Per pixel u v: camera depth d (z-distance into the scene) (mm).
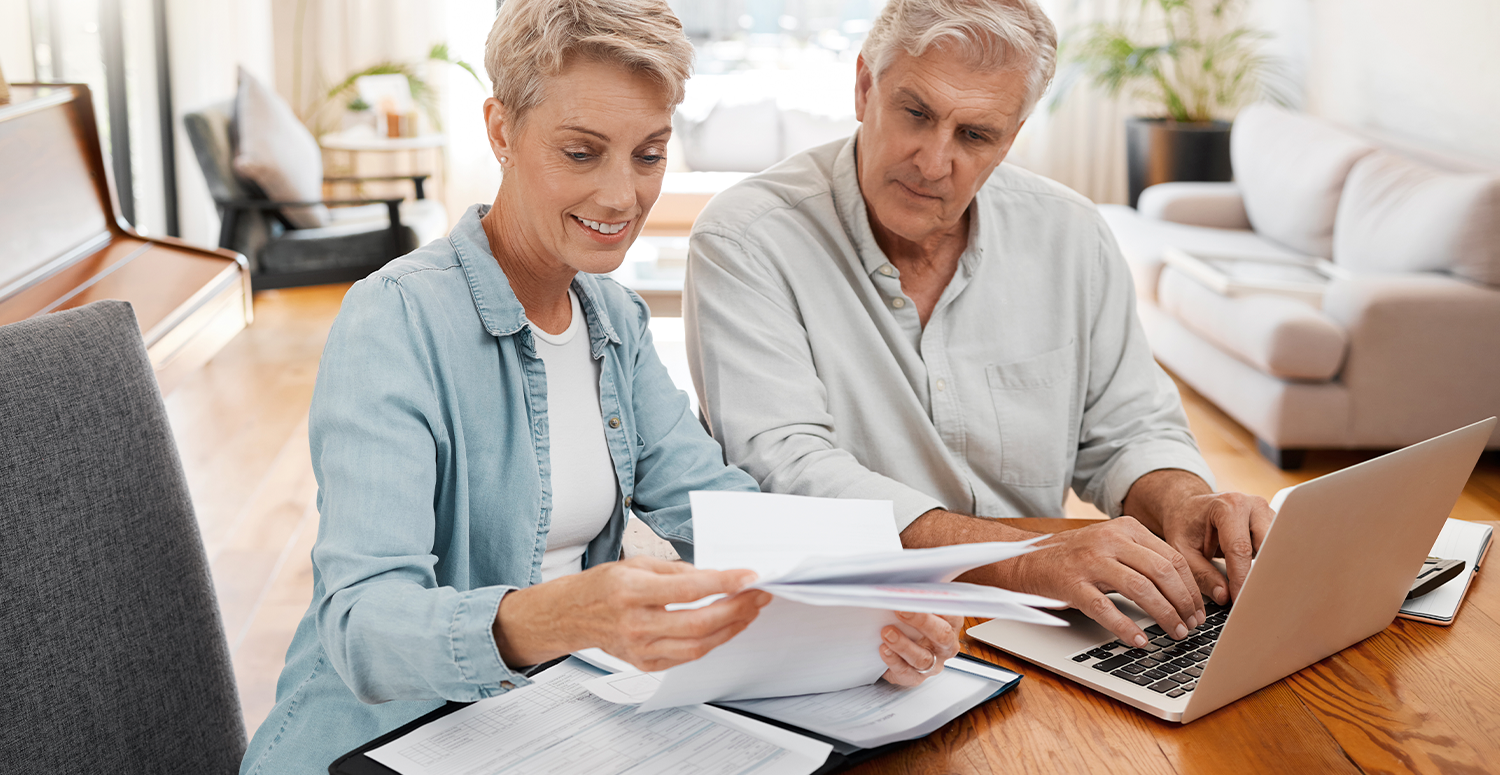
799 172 1476
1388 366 3139
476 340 1024
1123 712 873
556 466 1094
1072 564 1019
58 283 2287
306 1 5977
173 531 1080
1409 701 899
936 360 1453
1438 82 4098
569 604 741
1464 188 3170
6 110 2273
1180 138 5250
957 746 821
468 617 781
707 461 1202
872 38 1304
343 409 911
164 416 1093
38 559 948
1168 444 1410
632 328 1197
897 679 868
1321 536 838
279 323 4699
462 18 6066
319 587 1012
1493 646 995
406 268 1003
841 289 1438
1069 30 6000
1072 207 1514
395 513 883
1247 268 3629
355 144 5371
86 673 983
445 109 6156
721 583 710
